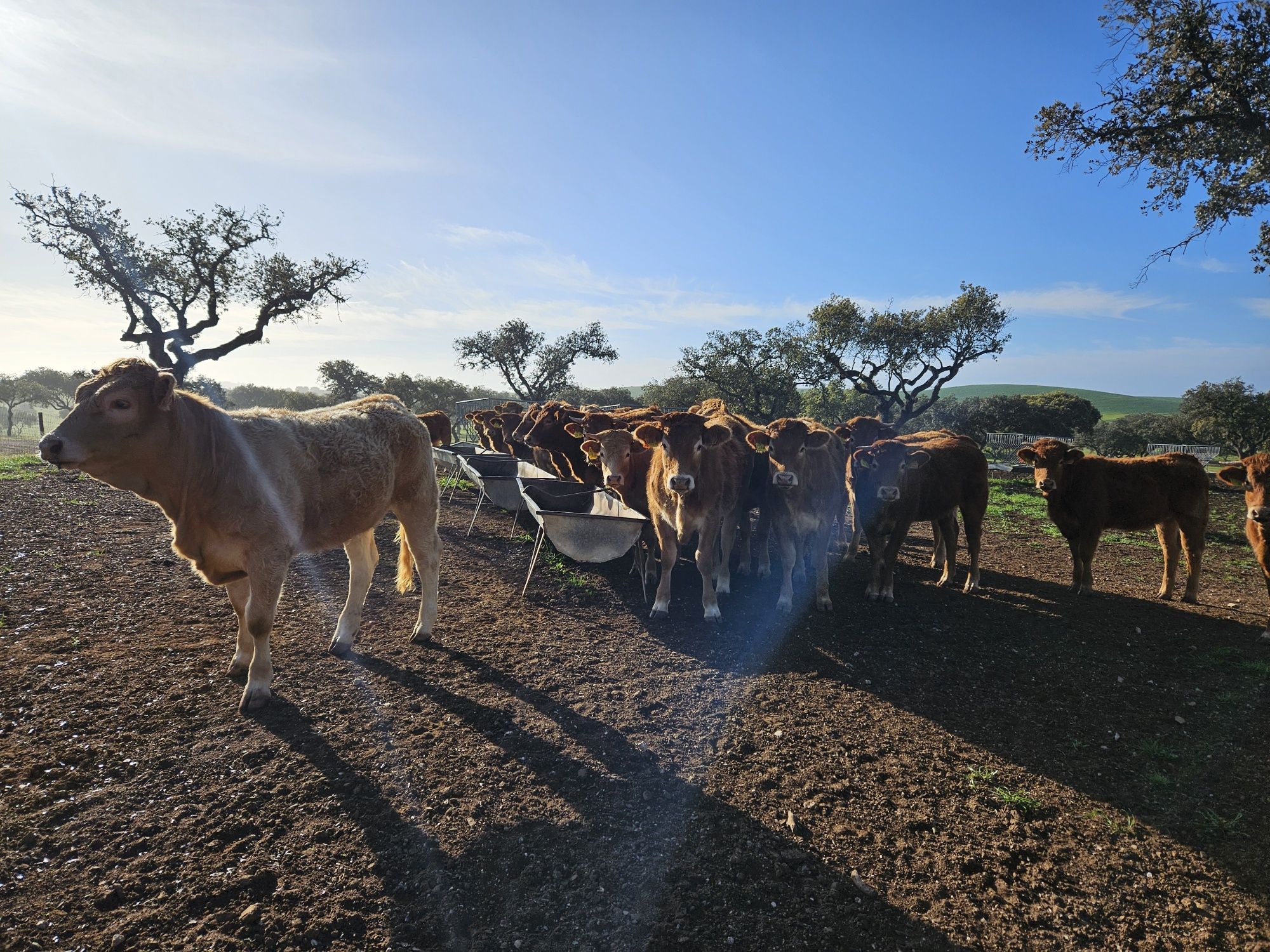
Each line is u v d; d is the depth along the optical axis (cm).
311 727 400
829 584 794
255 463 410
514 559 862
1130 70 1472
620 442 731
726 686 493
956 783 372
